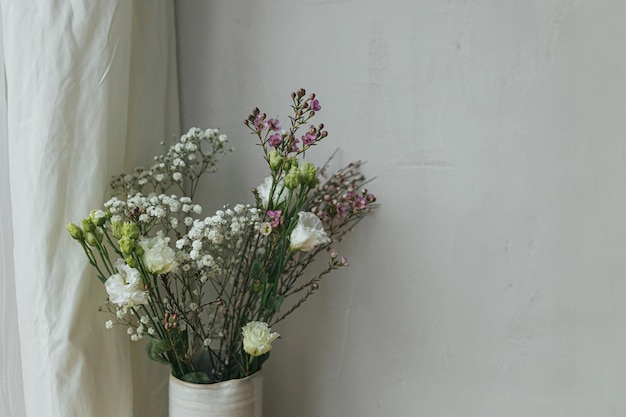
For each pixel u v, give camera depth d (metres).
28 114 0.93
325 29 1.12
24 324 0.95
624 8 1.05
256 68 1.15
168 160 1.11
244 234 1.08
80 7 0.92
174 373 1.02
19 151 0.94
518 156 1.10
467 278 1.13
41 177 0.93
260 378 1.03
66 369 0.94
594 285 1.10
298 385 1.20
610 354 1.11
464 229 1.12
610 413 1.12
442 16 1.09
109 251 1.00
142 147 1.10
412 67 1.10
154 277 0.93
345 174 1.13
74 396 0.95
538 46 1.08
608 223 1.09
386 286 1.15
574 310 1.11
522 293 1.12
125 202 0.97
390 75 1.11
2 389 1.03
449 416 1.16
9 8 0.93
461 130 1.10
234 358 1.02
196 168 1.17
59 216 0.94
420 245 1.13
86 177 0.94
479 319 1.13
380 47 1.11
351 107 1.12
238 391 0.98
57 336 0.94
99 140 0.95
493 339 1.13
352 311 1.16
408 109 1.11
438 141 1.11
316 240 0.93
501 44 1.08
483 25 1.08
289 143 0.97
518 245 1.11
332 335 1.17
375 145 1.12
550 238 1.10
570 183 1.09
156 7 1.10
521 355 1.13
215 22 1.16
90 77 0.94
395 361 1.16
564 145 1.09
